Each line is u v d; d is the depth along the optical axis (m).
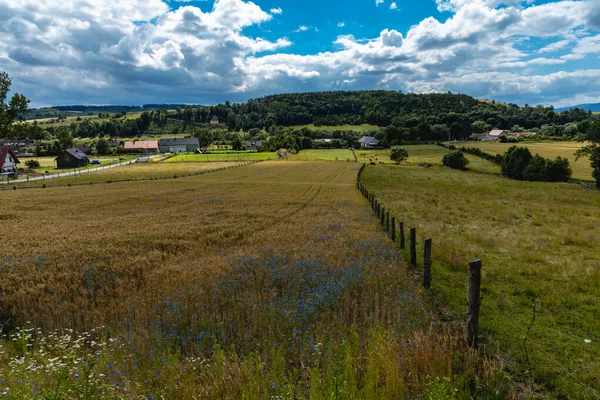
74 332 7.86
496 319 8.09
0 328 8.31
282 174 74.25
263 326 7.47
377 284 9.95
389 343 6.07
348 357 5.41
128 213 29.75
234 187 51.28
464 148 110.62
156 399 5.01
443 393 4.49
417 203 31.67
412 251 12.38
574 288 10.16
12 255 15.51
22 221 26.03
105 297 10.12
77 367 5.50
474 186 50.94
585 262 12.66
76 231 21.48
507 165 65.50
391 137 154.25
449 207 29.27
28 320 8.49
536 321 8.03
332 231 18.97
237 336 7.18
